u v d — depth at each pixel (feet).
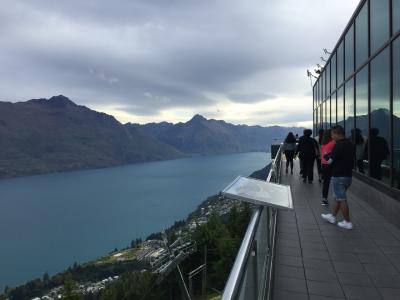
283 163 64.75
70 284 140.97
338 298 14.03
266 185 13.83
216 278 92.22
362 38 33.81
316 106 77.30
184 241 95.30
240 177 13.80
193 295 96.73
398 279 15.71
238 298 5.44
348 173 23.45
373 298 13.99
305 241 21.12
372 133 30.37
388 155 25.93
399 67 23.62
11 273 506.07
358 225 24.39
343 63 43.34
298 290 14.73
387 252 19.04
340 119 45.44
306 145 42.45
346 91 41.57
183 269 103.55
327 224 24.73
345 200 23.71
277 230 23.40
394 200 24.11
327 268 17.03
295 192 37.04
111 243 620.08
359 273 16.42
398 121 24.04
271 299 13.71
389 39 25.38
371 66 30.63
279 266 17.35
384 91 27.02
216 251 90.02
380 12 28.07
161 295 111.55
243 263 6.31
